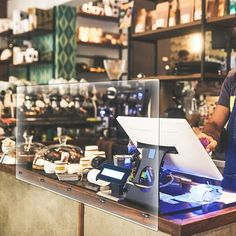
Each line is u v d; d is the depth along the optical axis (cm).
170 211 130
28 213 204
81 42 595
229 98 200
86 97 406
